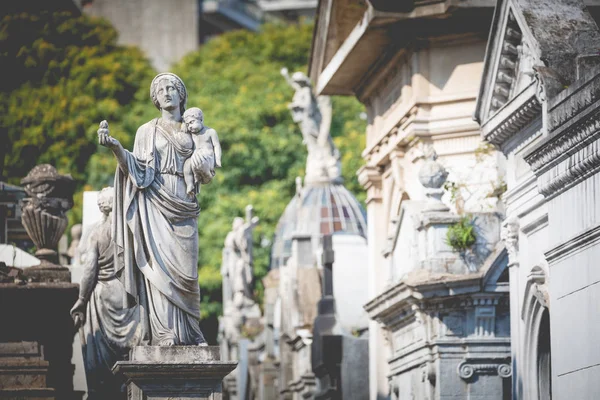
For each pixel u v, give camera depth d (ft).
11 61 240.73
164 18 304.91
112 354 84.12
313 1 345.92
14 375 86.17
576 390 78.43
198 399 70.54
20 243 127.24
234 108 241.35
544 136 81.56
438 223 100.63
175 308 71.67
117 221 71.97
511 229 93.45
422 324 101.40
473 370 99.66
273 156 237.04
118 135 235.81
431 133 117.91
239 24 334.44
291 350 162.40
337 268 155.84
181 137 72.79
